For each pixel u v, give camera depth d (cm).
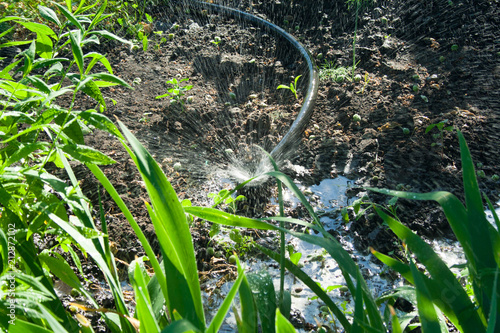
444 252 242
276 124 335
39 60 162
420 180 285
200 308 124
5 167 151
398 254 240
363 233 254
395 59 397
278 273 232
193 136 325
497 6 453
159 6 494
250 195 278
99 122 148
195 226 252
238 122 337
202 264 238
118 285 156
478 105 340
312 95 345
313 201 277
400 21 448
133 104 354
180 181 286
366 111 343
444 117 329
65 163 163
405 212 265
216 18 477
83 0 184
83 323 142
